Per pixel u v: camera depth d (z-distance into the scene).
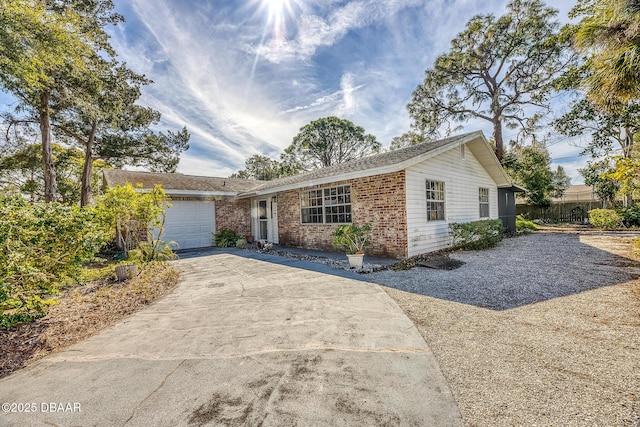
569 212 19.50
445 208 9.23
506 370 2.30
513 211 13.55
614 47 5.08
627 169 5.60
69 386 2.35
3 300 3.23
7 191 15.11
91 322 3.90
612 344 2.64
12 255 3.26
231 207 13.80
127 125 15.80
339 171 8.98
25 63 6.74
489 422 1.74
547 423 1.71
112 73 12.88
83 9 11.48
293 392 2.12
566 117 15.51
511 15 18.88
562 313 3.44
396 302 4.12
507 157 21.17
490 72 20.95
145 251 7.94
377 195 8.12
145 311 4.27
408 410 1.87
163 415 1.93
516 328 3.08
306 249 10.45
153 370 2.54
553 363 2.38
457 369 2.34
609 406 1.83
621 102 5.52
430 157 7.94
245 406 1.99
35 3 6.93
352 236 6.99
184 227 12.30
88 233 4.29
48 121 11.91
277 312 3.91
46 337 3.43
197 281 6.09
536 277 5.13
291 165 35.53
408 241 7.54
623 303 3.66
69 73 10.24
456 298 4.20
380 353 2.65
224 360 2.67
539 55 18.02
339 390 2.12
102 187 14.04
